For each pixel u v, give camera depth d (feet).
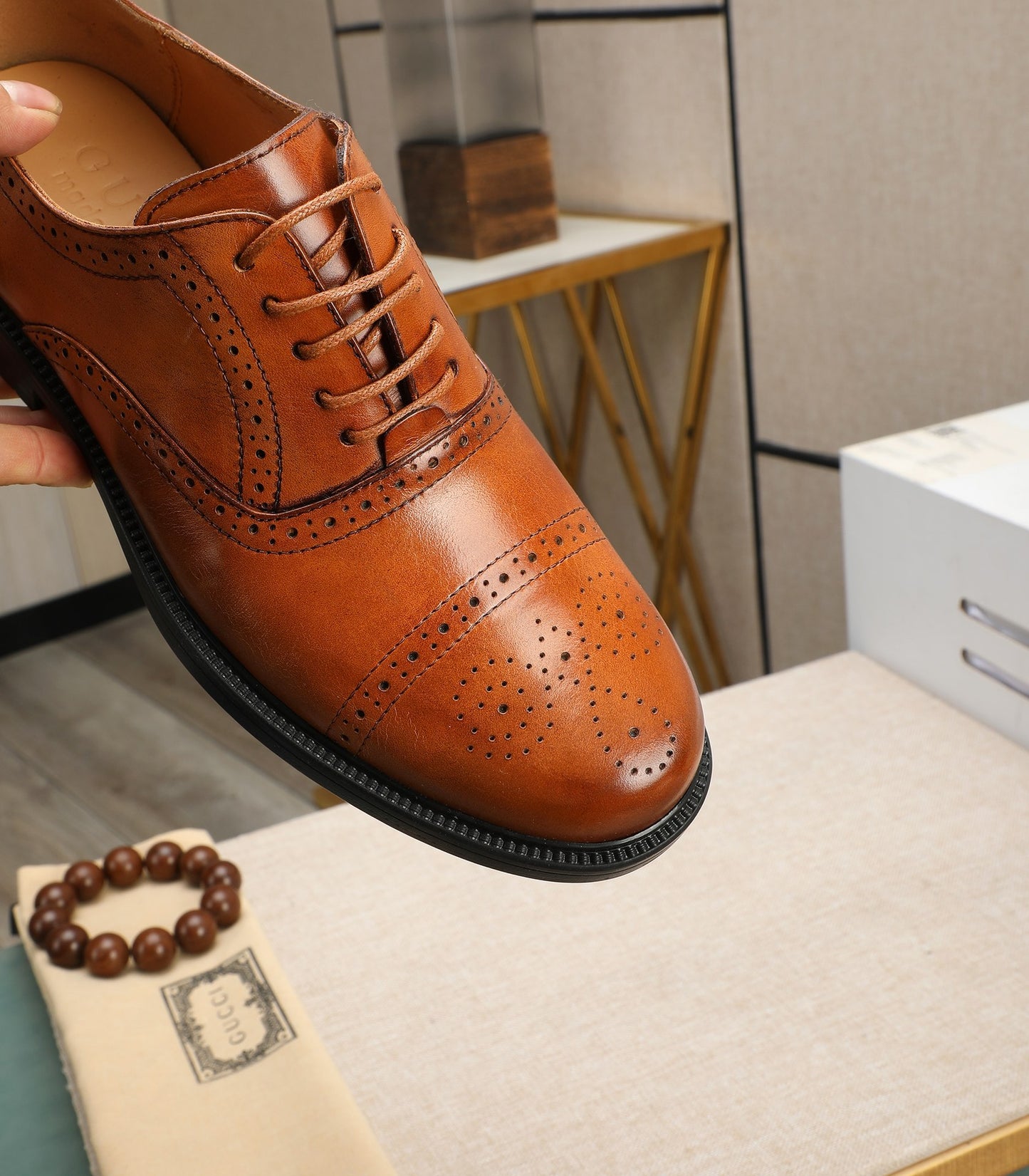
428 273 1.56
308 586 1.43
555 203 5.66
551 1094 2.21
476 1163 2.08
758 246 5.18
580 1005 2.41
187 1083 2.23
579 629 1.46
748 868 2.73
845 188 4.71
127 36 1.74
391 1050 2.35
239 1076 2.23
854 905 2.58
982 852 2.69
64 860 5.79
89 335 1.48
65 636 8.39
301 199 1.40
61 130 1.79
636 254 5.08
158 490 1.48
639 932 2.59
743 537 5.82
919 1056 2.19
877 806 2.88
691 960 2.49
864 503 3.37
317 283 1.40
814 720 3.25
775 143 4.92
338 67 7.06
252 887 2.85
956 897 2.57
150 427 1.46
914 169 4.43
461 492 1.46
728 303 5.42
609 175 5.80
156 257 1.39
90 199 1.74
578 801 1.41
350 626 1.42
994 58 4.03
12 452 1.56
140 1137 2.12
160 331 1.42
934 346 4.61
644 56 5.36
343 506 1.43
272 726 1.45
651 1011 2.37
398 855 2.93
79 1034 2.37
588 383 6.40
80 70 1.82
